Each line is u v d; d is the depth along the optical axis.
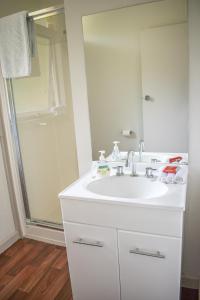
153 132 1.54
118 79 1.54
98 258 1.29
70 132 2.09
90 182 1.43
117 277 1.28
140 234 1.15
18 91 2.13
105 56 1.53
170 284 1.17
